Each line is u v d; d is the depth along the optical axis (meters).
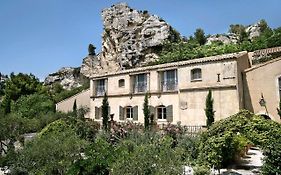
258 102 24.38
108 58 63.62
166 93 29.39
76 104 38.72
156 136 17.77
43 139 12.59
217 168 12.59
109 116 33.94
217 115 25.28
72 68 78.94
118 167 8.66
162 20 56.06
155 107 30.11
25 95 47.53
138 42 54.84
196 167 11.99
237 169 14.41
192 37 59.94
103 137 20.97
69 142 11.99
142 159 8.55
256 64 28.41
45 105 39.91
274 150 10.50
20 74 52.91
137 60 53.06
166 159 8.59
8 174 12.16
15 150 14.67
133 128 22.91
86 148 11.77
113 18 62.78
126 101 32.72
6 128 18.02
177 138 17.55
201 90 26.62
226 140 12.48
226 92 25.06
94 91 36.66
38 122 29.25
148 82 30.95
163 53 50.59
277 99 23.50
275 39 39.00
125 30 58.53
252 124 11.78
